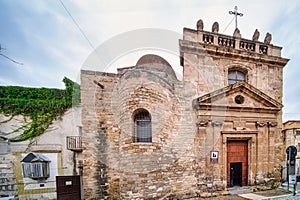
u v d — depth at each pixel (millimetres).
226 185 11586
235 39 13039
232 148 12422
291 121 16469
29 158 11406
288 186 11828
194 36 12102
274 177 12523
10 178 10992
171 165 9469
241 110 12148
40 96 12922
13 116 11922
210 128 11258
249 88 12188
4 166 11055
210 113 11258
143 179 8664
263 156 12453
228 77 13109
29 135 11812
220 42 12812
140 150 8695
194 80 11570
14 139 11555
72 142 11633
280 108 12969
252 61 13172
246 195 10734
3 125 11625
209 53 12195
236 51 12648
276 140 12891
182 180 9789
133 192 8492
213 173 11031
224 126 11781
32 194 11031
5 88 12547
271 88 13453
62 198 10883
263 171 12344
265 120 12656
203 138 11000
